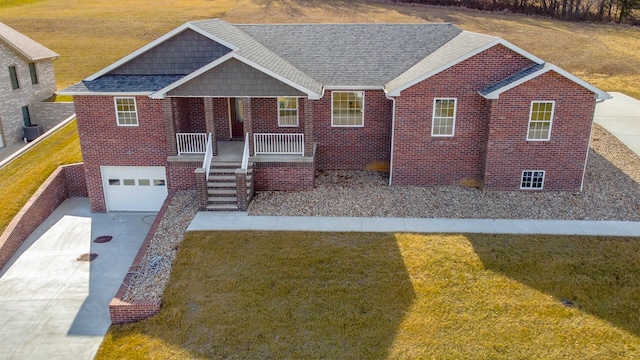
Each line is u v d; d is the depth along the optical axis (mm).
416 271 14281
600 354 11281
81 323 13328
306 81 19453
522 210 17906
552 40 45562
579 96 17875
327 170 21844
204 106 20062
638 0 51688
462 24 49938
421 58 21672
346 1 61375
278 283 13922
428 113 19078
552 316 12461
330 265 14656
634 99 30812
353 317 12586
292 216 17750
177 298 13484
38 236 18422
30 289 14961
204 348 11797
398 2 59875
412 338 11875
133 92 18656
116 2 64688
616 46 44031
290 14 55219
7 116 29969
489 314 12570
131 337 12445
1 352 12250
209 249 15625
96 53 45844
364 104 20781
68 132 26953
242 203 18109
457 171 19812
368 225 16984
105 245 17703
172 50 19828
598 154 22562
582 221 17062
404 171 19922
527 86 17812
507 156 18844
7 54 29734
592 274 14000
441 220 17297
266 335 12094
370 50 22312
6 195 19844
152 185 20312
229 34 21172
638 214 17453
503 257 14820
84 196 22250
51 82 34750
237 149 20578
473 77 18531
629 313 12516
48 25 53906
